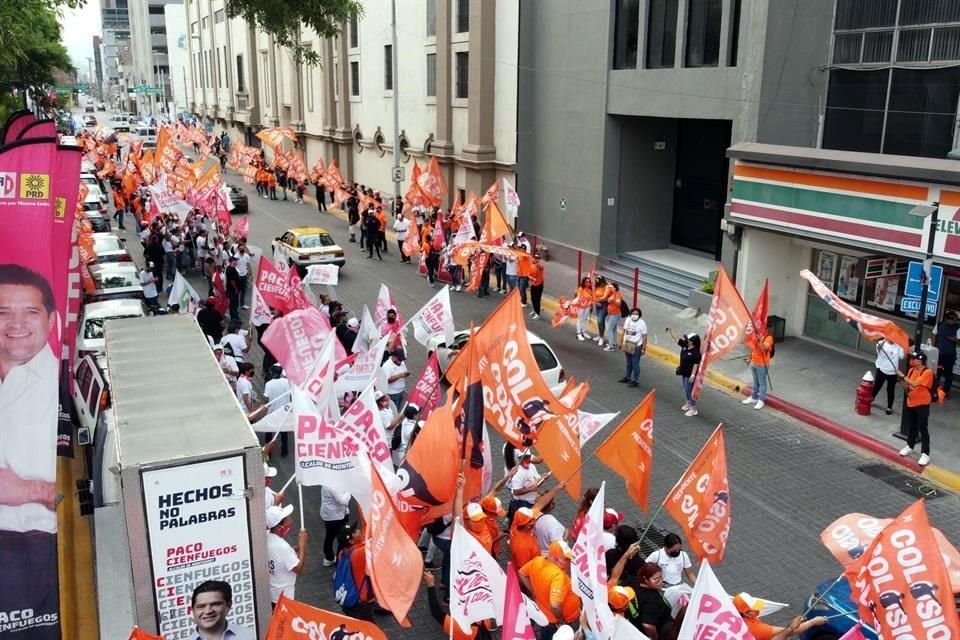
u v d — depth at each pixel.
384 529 6.88
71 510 11.04
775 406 15.59
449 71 31.89
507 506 11.34
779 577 9.95
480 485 9.50
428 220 27.06
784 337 19.45
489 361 9.88
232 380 13.11
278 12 19.05
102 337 14.44
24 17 15.09
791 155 17.27
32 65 31.91
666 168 25.84
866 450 13.77
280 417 10.35
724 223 19.55
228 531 7.22
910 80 17.12
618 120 24.72
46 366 6.70
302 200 43.00
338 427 8.17
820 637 8.14
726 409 15.57
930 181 14.54
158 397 8.53
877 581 6.73
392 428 11.13
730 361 18.00
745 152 18.36
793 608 9.32
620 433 8.79
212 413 8.06
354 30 41.62
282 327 12.21
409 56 35.72
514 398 9.71
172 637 7.25
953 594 7.12
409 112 36.38
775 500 11.92
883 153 17.89
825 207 16.70
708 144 24.62
